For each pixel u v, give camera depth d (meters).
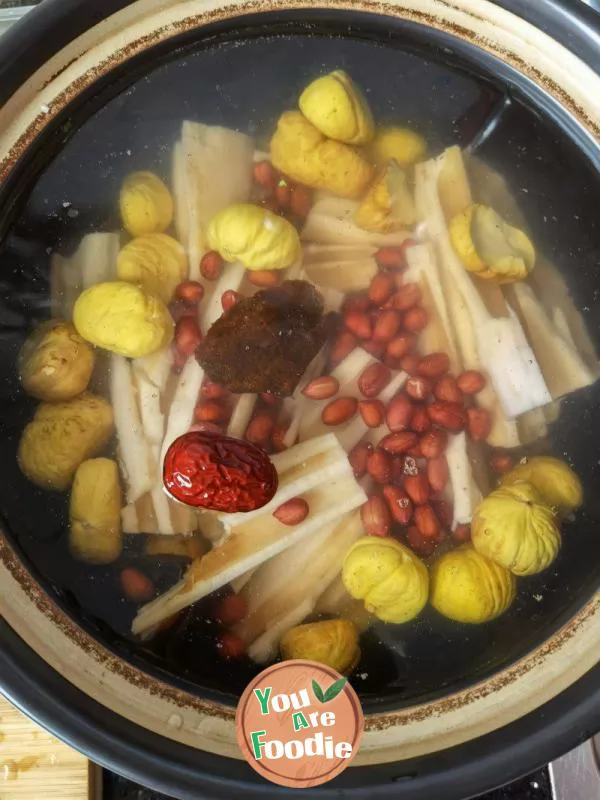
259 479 0.22
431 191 0.27
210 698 0.21
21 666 0.19
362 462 0.24
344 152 0.26
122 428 0.24
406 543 0.24
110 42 0.24
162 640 0.22
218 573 0.23
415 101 0.27
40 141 0.24
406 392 0.25
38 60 0.23
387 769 0.20
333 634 0.22
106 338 0.24
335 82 0.25
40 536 0.22
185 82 0.26
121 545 0.23
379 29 0.26
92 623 0.22
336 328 0.25
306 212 0.26
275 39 0.26
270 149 0.27
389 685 0.23
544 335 0.26
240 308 0.24
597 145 0.26
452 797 0.19
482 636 0.23
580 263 0.26
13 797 0.26
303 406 0.24
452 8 0.26
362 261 0.26
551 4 0.24
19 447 0.23
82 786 0.26
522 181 0.27
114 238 0.25
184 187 0.26
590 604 0.22
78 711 0.19
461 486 0.24
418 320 0.25
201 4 0.25
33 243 0.25
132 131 0.26
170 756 0.19
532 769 0.19
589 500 0.24
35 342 0.24
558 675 0.21
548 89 0.26
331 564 0.24
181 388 0.24
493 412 0.25
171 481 0.22
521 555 0.23
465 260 0.26
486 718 0.21
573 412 0.25
